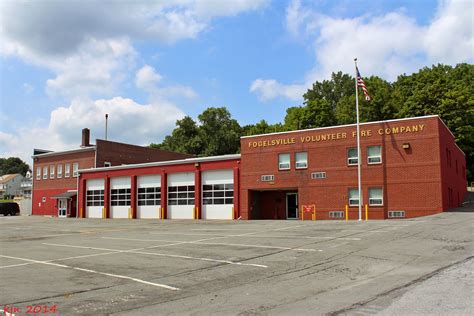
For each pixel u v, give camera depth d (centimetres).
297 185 3422
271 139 3591
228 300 889
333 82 9331
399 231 1889
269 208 3778
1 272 1274
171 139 8662
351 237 1800
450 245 1467
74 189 5488
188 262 1385
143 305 868
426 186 2911
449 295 835
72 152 5594
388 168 3055
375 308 772
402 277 1036
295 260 1352
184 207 4138
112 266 1345
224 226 2839
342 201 3216
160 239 2136
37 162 6038
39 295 966
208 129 8688
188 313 798
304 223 2741
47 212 5769
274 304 841
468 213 2684
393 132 3064
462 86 6022
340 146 3269
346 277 1079
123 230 2856
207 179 3994
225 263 1346
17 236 2578
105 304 880
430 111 5728
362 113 6525
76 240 2239
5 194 14512
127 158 5825
